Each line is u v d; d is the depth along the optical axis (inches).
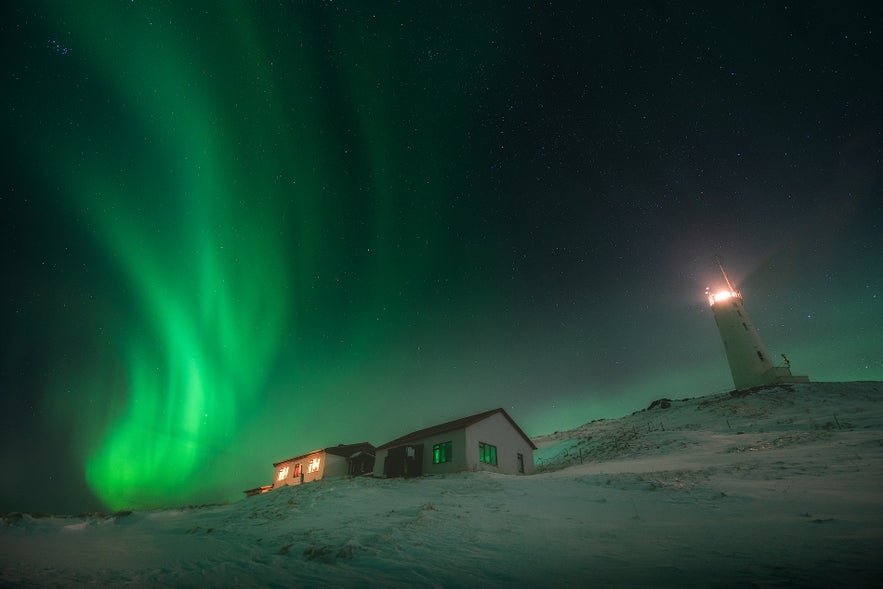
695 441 1187.9
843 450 723.4
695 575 238.4
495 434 1228.5
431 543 380.2
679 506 478.6
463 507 551.5
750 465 705.0
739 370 2057.1
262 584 293.0
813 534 307.1
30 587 281.4
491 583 260.8
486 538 388.2
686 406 2018.9
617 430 1878.7
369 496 706.8
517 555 323.6
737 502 465.4
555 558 306.7
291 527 519.5
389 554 350.3
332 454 1551.4
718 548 296.2
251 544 450.6
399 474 1157.1
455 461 1108.5
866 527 311.1
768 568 236.5
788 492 485.7
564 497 598.5
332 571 318.3
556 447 1936.5
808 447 813.9
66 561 375.2
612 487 639.8
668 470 770.8
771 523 358.0
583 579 251.3
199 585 292.7
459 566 304.8
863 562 228.5
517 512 510.9
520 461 1274.6
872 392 1555.1
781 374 1884.8
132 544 489.7
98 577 315.9
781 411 1438.2
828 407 1376.7
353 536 424.8
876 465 579.5
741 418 1440.7
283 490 896.9
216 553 412.5
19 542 485.7
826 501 422.6
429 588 261.3
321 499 702.5
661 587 223.5
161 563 369.4
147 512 802.8
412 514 520.7
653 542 334.0
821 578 209.3
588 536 372.8
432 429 1282.0
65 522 663.8
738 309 2170.3
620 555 301.7
